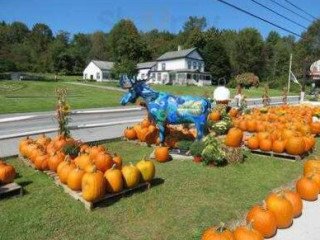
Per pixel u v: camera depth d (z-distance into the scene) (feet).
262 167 30.76
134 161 31.78
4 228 18.79
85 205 21.36
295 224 20.01
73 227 19.02
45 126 54.19
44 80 210.18
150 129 37.99
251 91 190.60
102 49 374.02
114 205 21.81
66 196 23.04
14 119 62.85
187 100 34.35
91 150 27.94
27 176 26.91
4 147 37.24
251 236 16.25
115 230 18.79
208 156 30.25
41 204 21.83
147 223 19.60
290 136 34.37
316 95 144.56
